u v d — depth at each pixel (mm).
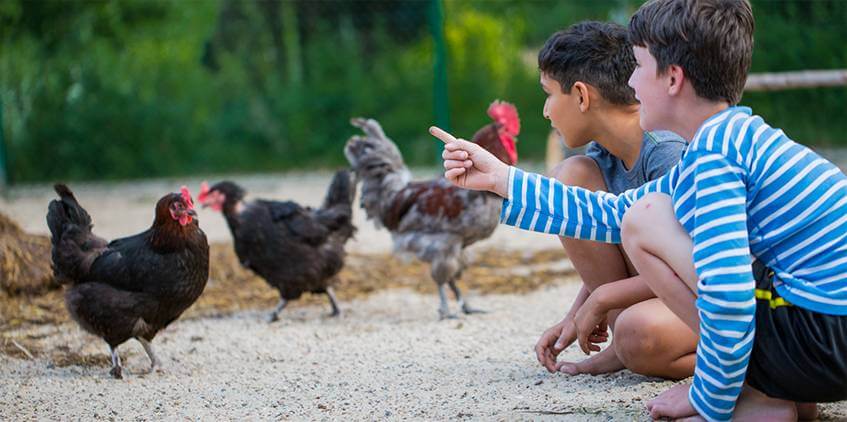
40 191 13164
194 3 15977
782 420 2883
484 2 16609
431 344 4789
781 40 12062
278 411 3650
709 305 2598
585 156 3816
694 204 2723
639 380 3695
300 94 15703
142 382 4277
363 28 16188
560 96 3551
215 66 16281
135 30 15664
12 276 6184
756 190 2699
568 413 3297
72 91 14617
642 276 2902
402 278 6879
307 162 15375
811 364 2695
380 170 6184
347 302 6246
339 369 4324
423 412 3484
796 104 12172
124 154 14742
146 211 10867
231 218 5867
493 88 15281
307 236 5719
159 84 15250
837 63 11891
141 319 4445
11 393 4113
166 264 4418
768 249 2744
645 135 3510
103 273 4434
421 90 15578
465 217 5660
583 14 15656
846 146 12141
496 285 6496
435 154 14859
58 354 4871
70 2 14875
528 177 3217
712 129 2699
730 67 2754
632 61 3453
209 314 5898
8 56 14328
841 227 2691
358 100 15625
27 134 14328
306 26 16203
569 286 6301
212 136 15320
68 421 3664
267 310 6039
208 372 4434
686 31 2750
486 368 4148
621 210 3135
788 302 2705
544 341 3703
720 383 2693
